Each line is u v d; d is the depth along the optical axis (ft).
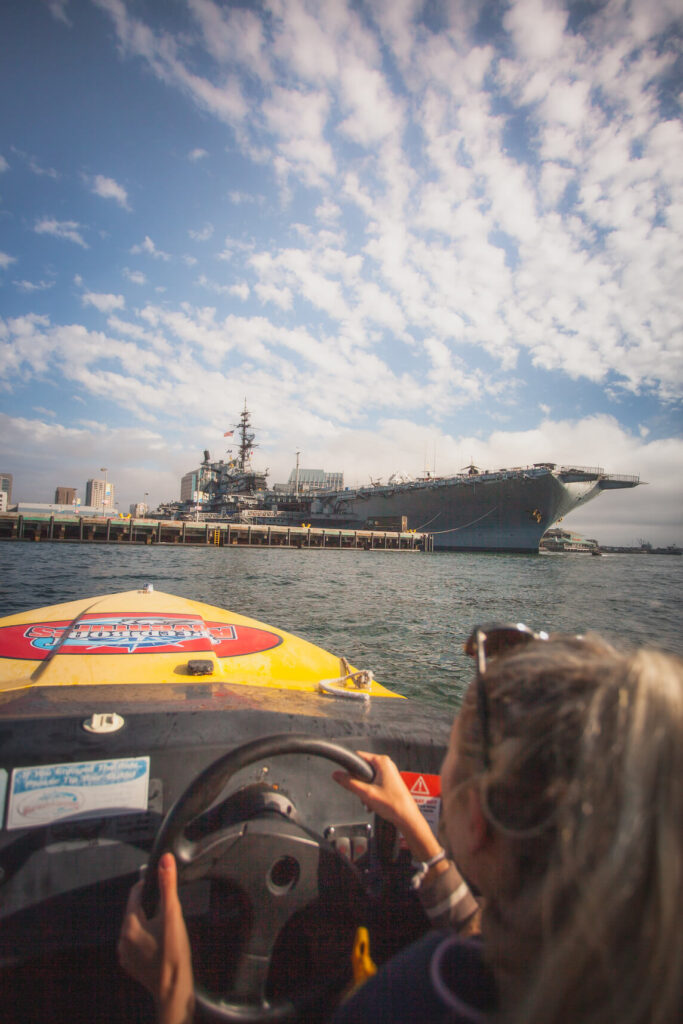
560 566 137.69
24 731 4.76
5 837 4.26
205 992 3.53
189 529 192.75
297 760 5.03
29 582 63.26
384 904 4.83
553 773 1.62
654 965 1.25
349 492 249.96
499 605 53.01
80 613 11.27
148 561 106.73
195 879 3.63
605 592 69.67
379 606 49.62
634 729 1.46
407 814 3.68
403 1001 2.13
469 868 2.11
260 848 3.75
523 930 1.66
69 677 7.14
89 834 4.40
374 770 3.79
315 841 3.93
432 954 2.30
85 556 114.62
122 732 4.88
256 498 269.23
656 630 39.65
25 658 8.13
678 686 1.55
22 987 4.05
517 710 1.87
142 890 3.04
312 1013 3.67
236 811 4.40
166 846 3.08
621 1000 1.29
